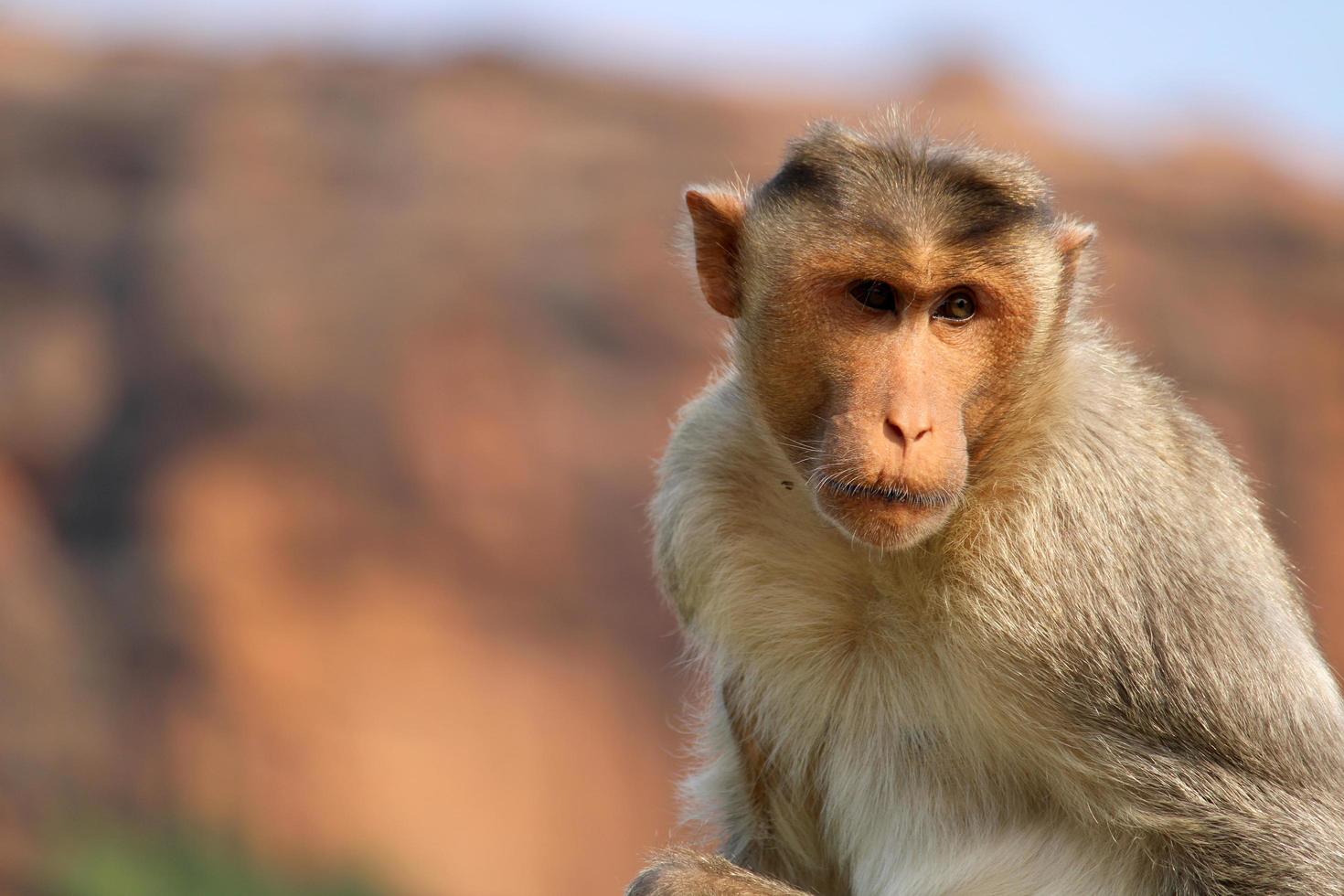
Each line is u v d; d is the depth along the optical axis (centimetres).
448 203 4616
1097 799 808
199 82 4809
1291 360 4959
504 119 4803
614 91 4972
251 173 4625
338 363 4434
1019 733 809
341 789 4166
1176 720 800
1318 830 806
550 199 4638
